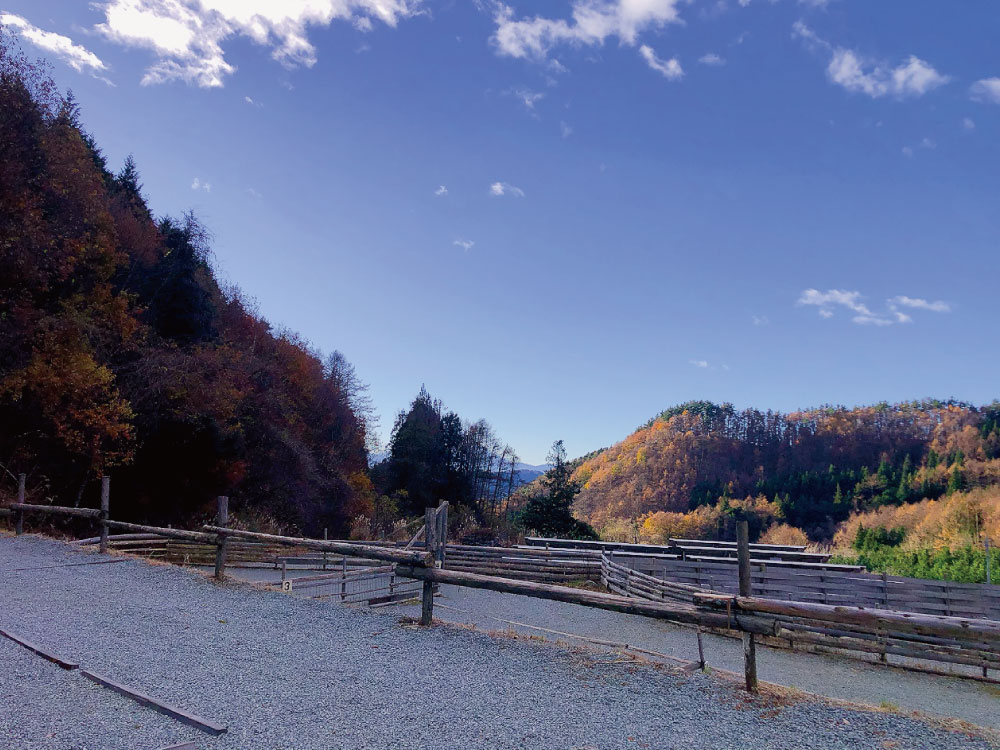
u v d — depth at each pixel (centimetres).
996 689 945
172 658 534
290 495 2980
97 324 2252
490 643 625
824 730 438
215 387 2483
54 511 1197
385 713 432
